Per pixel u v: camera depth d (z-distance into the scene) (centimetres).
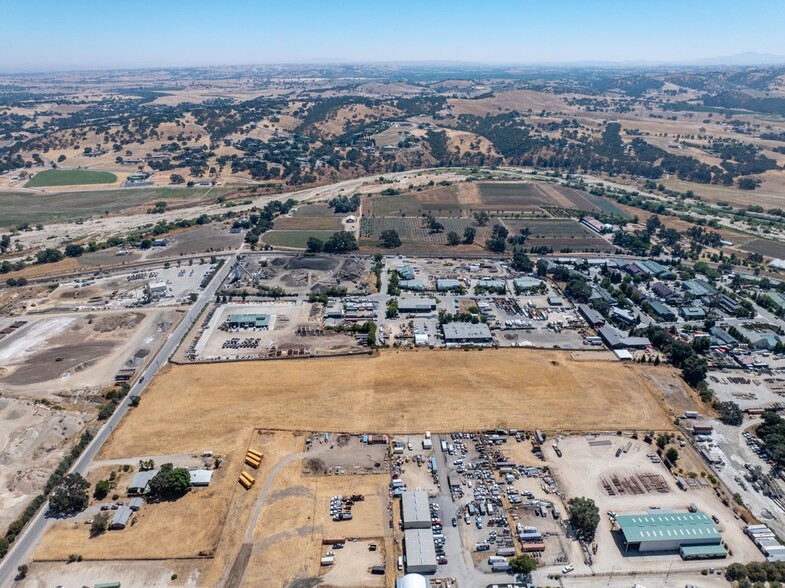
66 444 13225
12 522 10975
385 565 10038
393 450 12912
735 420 13975
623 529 10550
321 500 11488
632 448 13112
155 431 13525
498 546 10519
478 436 13450
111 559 10138
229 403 14538
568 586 9769
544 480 12119
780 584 9562
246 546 10400
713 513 11312
